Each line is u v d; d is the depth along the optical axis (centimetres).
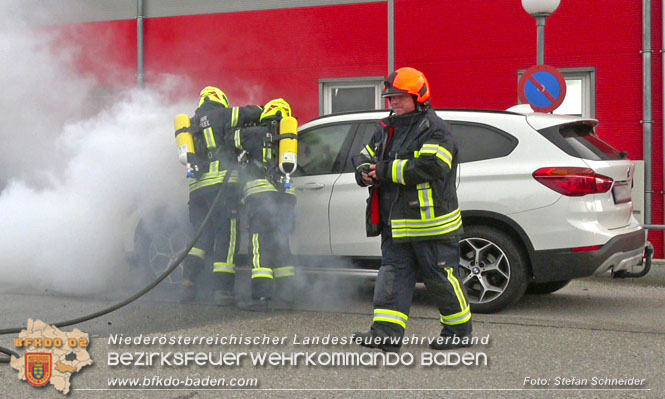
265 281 846
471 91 1441
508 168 841
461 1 1439
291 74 1541
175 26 1608
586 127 893
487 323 798
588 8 1378
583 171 820
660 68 1349
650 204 1353
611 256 823
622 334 752
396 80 638
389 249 659
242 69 1571
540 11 1160
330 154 906
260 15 1555
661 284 1082
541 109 1123
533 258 829
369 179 648
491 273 851
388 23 1479
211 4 1583
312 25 1524
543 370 628
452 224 648
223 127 869
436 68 1456
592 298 966
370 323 795
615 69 1370
